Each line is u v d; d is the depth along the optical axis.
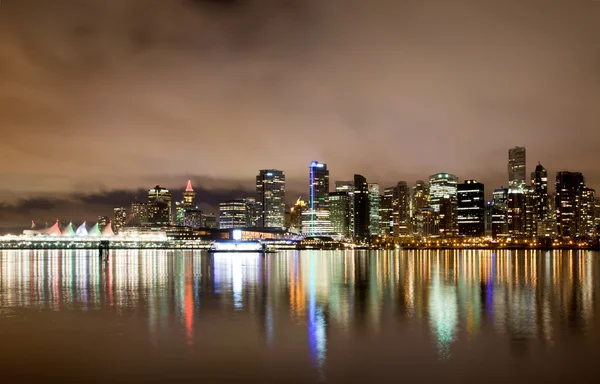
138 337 49.19
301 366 39.78
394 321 56.75
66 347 45.47
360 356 42.38
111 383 36.22
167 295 80.31
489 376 37.41
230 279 113.00
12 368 39.50
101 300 74.31
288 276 123.31
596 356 42.12
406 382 36.25
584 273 140.38
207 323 55.81
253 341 47.44
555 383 36.09
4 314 61.94
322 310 64.62
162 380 36.81
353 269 158.62
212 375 37.81
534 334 49.81
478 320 57.28
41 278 115.19
